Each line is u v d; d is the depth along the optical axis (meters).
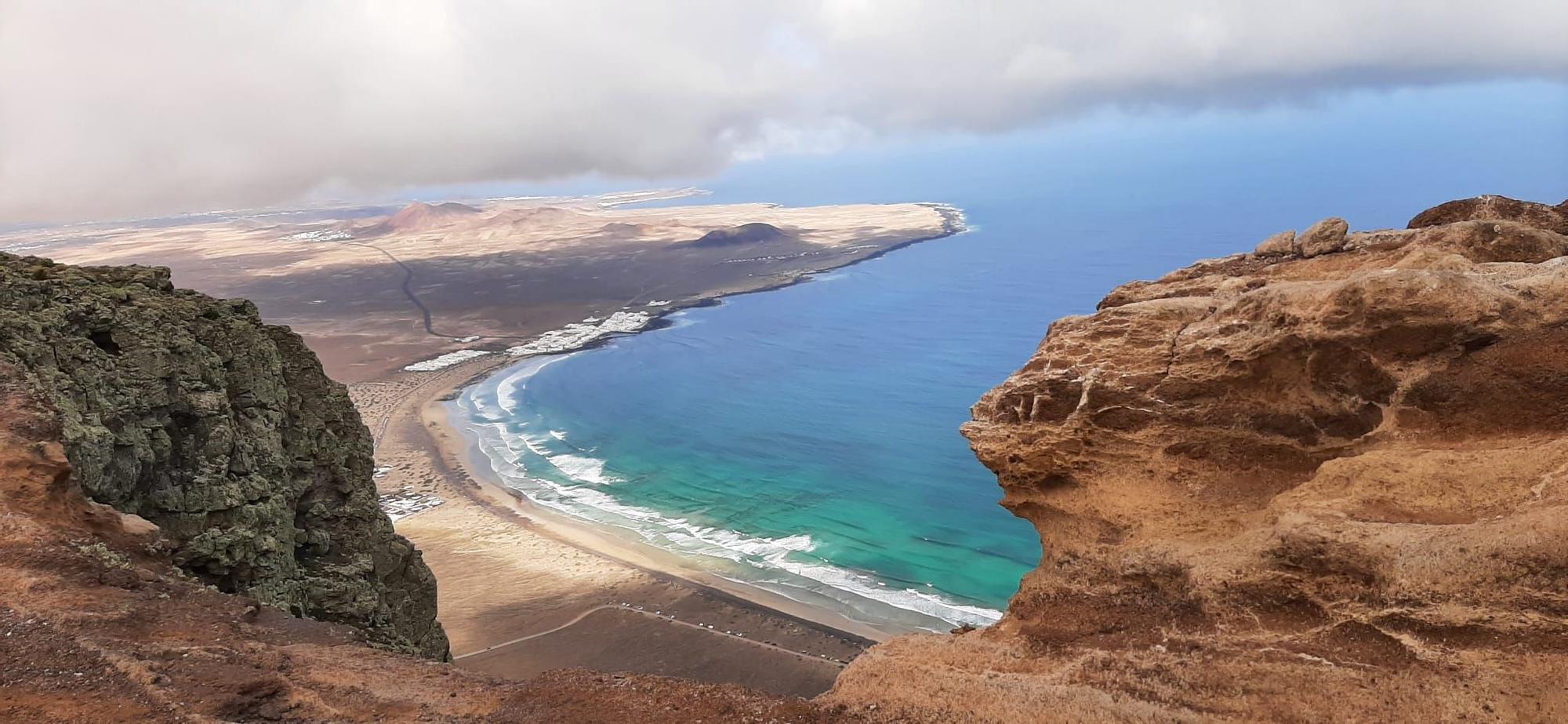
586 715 16.66
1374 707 13.41
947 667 17.22
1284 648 14.93
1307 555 15.36
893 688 16.59
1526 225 19.42
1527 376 15.59
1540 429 15.40
